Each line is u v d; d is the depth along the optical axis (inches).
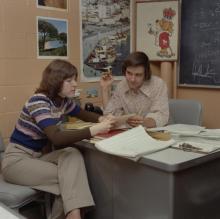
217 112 122.6
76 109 81.5
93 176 70.6
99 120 78.0
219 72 118.9
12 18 92.9
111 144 62.4
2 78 92.6
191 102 97.2
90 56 115.5
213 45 118.8
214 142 64.4
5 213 34.0
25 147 73.3
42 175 68.6
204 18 119.5
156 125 81.6
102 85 105.3
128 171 61.9
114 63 124.0
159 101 88.2
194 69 125.0
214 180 61.4
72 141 65.1
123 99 93.9
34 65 99.3
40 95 71.3
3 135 94.0
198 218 59.6
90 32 114.6
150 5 125.7
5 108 94.0
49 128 66.7
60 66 71.3
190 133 68.2
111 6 120.5
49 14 101.7
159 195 56.4
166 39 125.0
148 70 87.4
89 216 73.3
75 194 65.4
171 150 60.3
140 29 128.6
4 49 92.1
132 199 62.1
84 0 111.2
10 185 71.1
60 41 105.7
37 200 72.8
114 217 67.1
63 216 68.6
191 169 56.5
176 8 122.0
